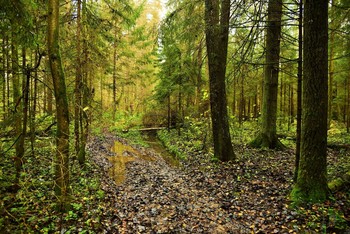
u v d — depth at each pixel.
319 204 5.12
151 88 28.14
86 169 8.35
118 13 8.91
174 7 8.90
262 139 11.22
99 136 16.52
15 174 5.50
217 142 9.47
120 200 6.49
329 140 13.20
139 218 5.47
